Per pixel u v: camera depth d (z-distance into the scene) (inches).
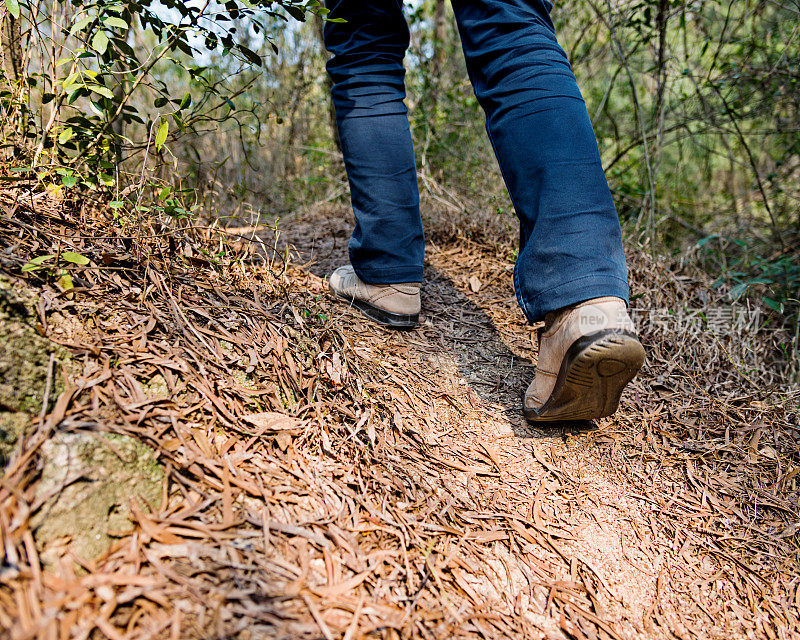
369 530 34.4
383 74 54.8
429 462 42.8
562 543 39.1
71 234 43.3
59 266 38.8
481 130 128.0
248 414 38.2
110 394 33.3
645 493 45.6
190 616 25.1
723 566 40.3
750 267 92.7
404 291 58.9
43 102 46.9
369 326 58.8
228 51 51.4
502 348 62.2
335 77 56.2
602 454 48.9
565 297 39.9
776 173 114.5
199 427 35.1
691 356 67.0
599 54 126.8
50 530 26.0
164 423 33.7
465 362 58.2
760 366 68.6
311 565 30.5
